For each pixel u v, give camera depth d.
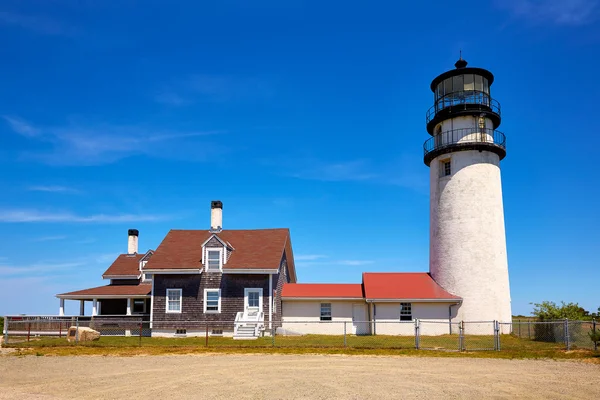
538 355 21.00
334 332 34.31
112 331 33.88
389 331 33.31
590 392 13.87
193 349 23.72
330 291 35.59
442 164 35.41
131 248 41.88
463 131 34.19
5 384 15.64
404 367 18.23
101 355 22.41
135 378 16.41
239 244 35.66
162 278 33.16
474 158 33.81
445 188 34.50
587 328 27.92
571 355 20.89
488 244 33.00
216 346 24.55
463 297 32.84
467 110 33.91
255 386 14.81
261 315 32.06
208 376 16.56
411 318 33.31
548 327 26.89
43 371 18.05
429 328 32.94
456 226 33.69
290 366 18.55
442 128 35.28
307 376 16.41
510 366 18.45
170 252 34.75
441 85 35.78
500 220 33.88
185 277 33.03
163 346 24.94
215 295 32.66
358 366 18.50
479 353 21.75
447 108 34.81
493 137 34.94
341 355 21.61
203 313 32.47
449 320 32.94
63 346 25.44
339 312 34.75
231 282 32.72
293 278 43.34
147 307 37.81
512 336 30.52
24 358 21.67
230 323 31.69
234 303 32.44
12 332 33.03
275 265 32.50
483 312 32.31
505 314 32.84
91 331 28.69
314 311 34.84
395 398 13.20
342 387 14.59
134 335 33.34
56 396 13.85
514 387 14.52
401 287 34.47
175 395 13.77
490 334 31.94
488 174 33.75
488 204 33.44
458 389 14.27
